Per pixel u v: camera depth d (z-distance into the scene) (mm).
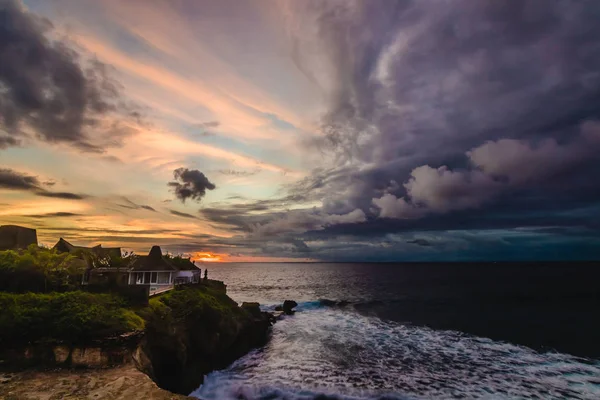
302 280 123688
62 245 32219
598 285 87000
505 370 24062
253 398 19594
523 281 102312
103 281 21844
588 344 31547
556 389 20453
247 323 30625
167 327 20812
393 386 21031
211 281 40062
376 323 42594
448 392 20031
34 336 15531
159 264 32719
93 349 15742
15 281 20031
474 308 53438
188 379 20969
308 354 28703
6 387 12859
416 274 153250
